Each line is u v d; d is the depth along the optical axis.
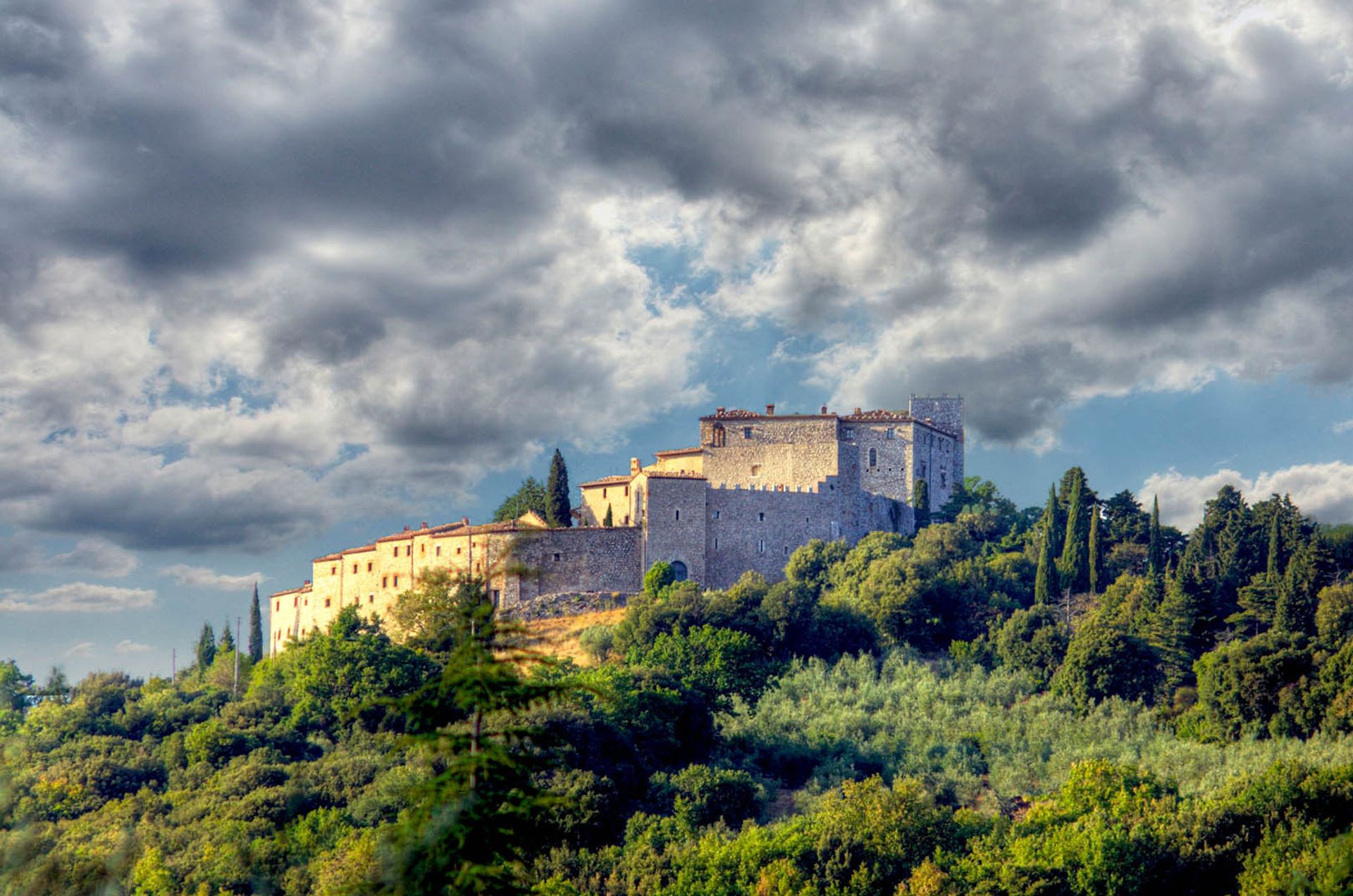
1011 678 112.00
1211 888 70.31
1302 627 109.62
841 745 97.88
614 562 130.88
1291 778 74.38
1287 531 129.75
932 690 109.25
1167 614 112.50
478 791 23.94
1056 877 69.12
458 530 131.50
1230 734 94.50
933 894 67.00
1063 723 101.38
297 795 75.31
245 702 104.88
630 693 93.50
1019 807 87.31
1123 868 68.81
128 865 62.81
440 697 25.19
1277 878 63.03
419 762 77.94
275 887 64.94
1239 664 96.62
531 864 25.09
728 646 109.12
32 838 56.81
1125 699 105.75
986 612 127.94
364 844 61.88
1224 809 73.56
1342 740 87.31
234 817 71.31
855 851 72.69
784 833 75.69
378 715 99.94
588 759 83.19
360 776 78.69
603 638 115.62
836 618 120.94
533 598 126.94
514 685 24.38
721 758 95.94
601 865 72.31
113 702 114.88
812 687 110.06
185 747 93.62
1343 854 42.22
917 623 122.50
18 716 110.56
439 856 23.02
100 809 78.19
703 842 74.50
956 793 89.25
